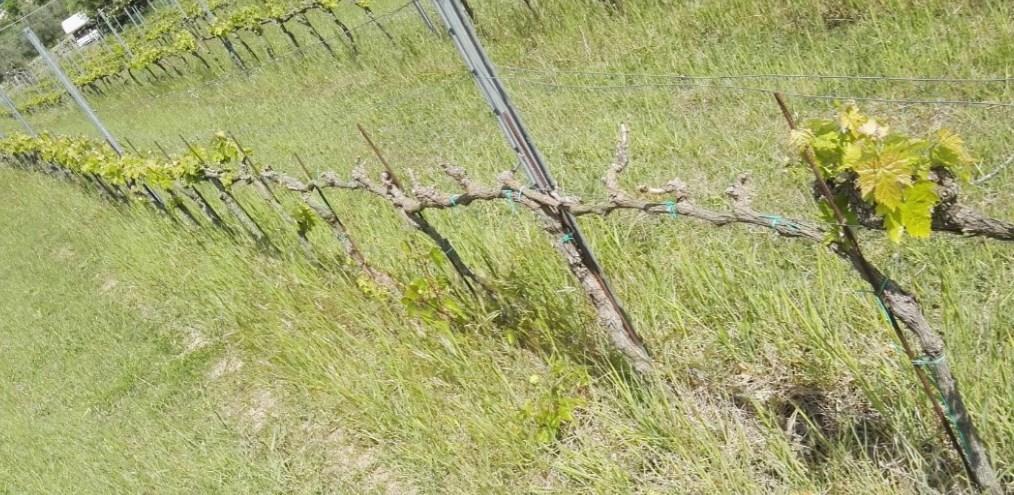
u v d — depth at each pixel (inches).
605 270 142.3
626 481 109.4
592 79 224.1
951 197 66.8
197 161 220.5
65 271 311.1
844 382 109.0
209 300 214.7
